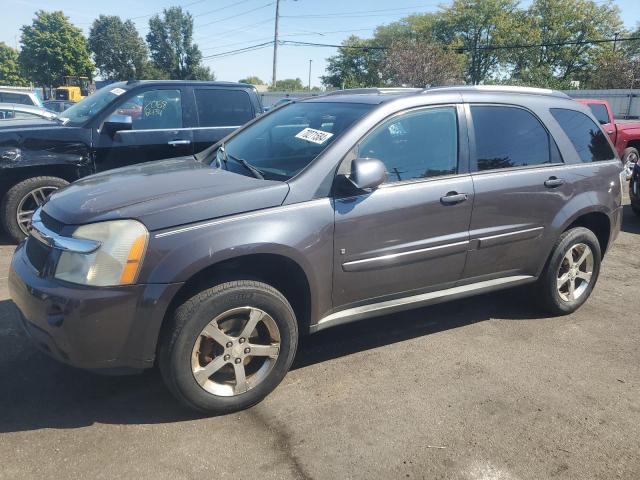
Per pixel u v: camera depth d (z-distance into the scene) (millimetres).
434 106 3662
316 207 3098
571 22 56531
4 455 2602
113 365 2729
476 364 3641
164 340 2758
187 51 70875
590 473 2611
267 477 2514
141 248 2660
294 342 3129
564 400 3230
